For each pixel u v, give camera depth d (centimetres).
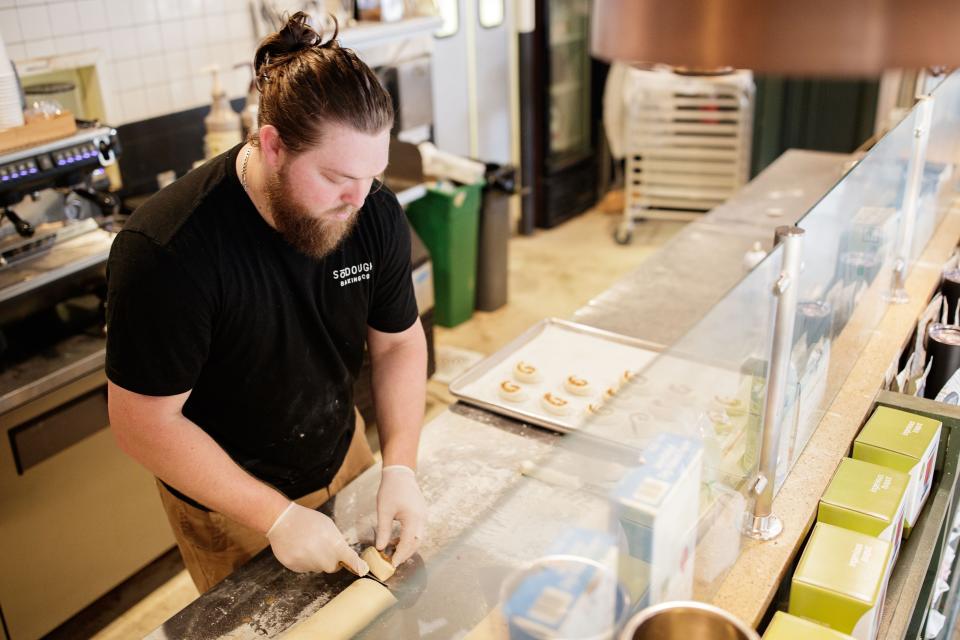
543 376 194
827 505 138
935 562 168
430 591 116
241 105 371
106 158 252
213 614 132
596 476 100
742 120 496
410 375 167
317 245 133
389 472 152
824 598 117
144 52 327
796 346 134
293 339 147
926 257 227
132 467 257
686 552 113
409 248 160
